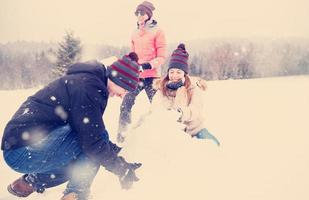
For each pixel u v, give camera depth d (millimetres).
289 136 2547
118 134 2609
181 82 2357
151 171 1889
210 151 2107
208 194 1764
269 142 2471
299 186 1843
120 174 1765
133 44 2906
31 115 1635
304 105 3521
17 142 1620
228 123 2949
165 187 1796
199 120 2275
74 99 1619
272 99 3867
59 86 1667
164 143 2016
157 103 2420
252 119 3068
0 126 3301
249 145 2375
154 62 2725
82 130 1617
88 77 1655
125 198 1742
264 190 1811
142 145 2018
